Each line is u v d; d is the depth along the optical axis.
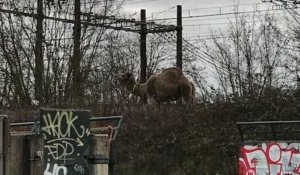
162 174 18.05
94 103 21.95
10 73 29.03
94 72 33.47
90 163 10.37
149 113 20.31
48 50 28.86
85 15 31.02
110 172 10.88
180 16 46.47
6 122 9.68
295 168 12.63
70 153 10.12
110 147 10.95
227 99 19.97
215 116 19.33
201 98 22.62
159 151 18.88
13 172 9.67
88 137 10.34
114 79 32.69
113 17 33.84
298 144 12.62
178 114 19.95
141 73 48.22
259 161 13.11
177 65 46.19
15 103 27.48
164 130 19.38
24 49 29.14
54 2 29.53
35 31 29.30
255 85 21.17
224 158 17.66
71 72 28.69
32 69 28.78
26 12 29.53
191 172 17.66
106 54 42.19
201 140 18.48
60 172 9.99
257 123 13.25
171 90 23.56
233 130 18.36
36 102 27.69
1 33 29.28
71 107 22.14
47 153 9.89
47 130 9.92
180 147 18.67
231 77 30.50
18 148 9.77
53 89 28.14
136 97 25.48
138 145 19.20
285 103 18.89
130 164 18.66
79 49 29.53
